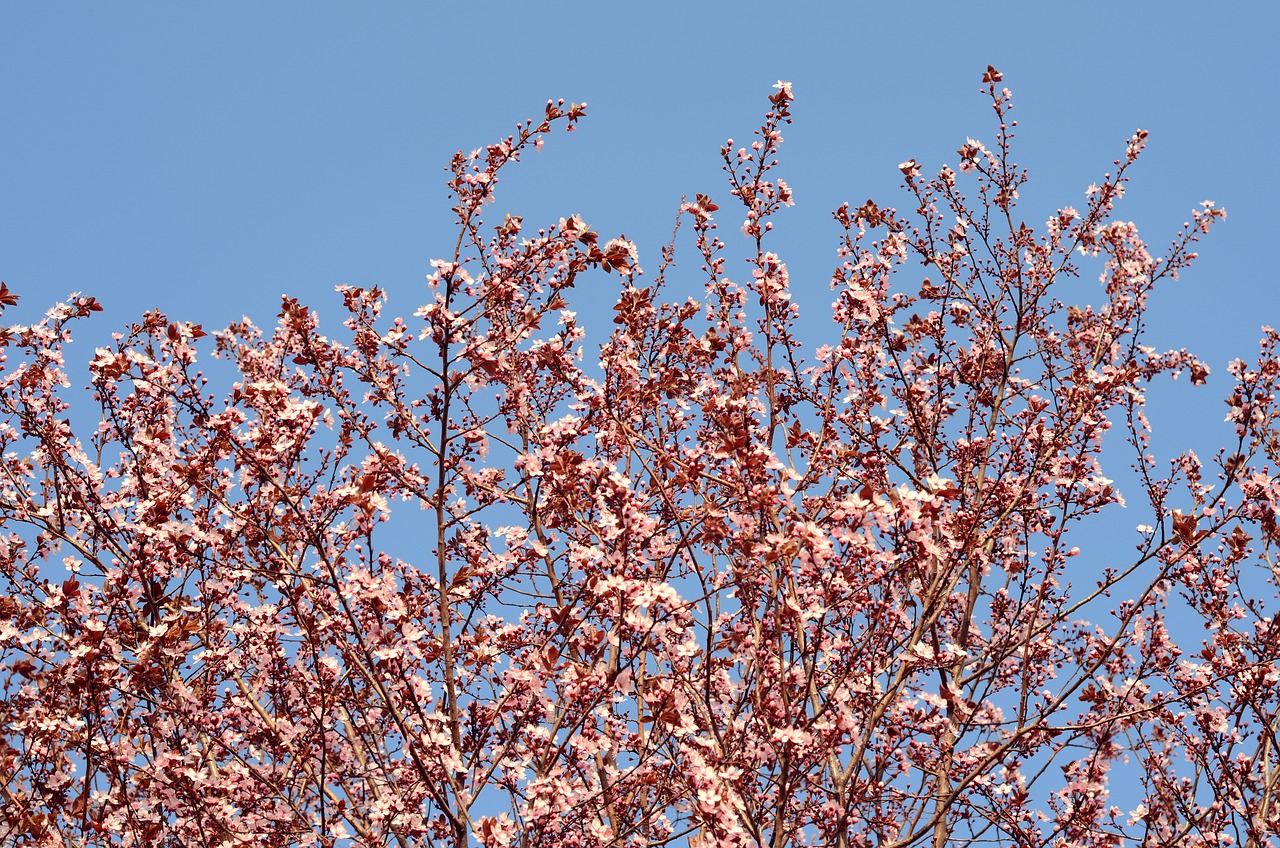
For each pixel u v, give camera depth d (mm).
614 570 6168
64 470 7422
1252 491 7621
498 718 6660
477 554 7910
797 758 6309
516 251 6934
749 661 7082
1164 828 8266
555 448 6871
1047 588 8359
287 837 6875
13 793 6836
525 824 6438
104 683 6418
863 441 8180
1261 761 8438
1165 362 10055
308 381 7375
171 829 6840
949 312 10359
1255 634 8289
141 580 6512
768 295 8211
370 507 6168
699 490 6516
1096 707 7320
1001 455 9172
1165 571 7297
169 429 7703
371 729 7047
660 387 7500
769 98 8727
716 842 5906
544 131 7086
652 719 6242
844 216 9078
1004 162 10602
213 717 7391
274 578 6492
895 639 6500
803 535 5902
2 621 6750
